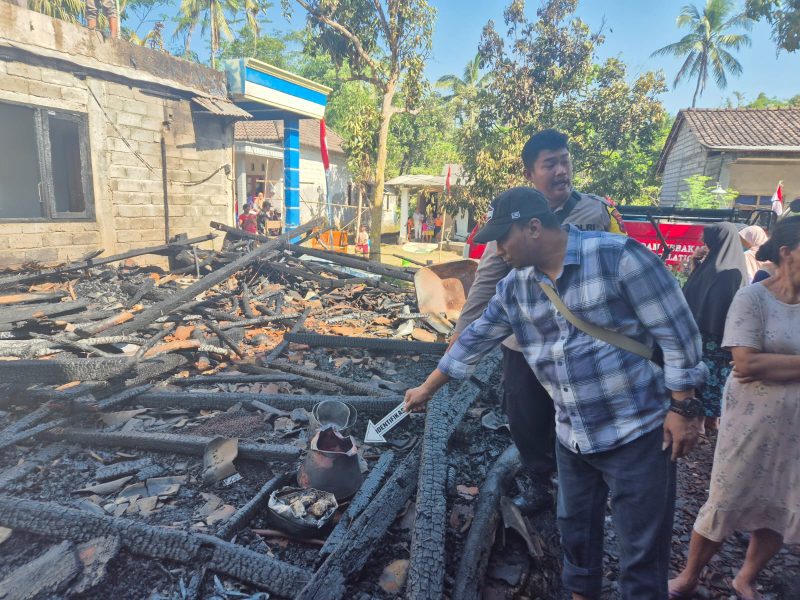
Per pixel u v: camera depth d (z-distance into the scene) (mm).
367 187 29125
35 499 2857
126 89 8836
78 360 3971
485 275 2732
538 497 3014
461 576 2338
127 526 2502
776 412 2146
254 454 3248
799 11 12172
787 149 15875
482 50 17625
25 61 7352
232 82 11391
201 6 30188
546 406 2826
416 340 6047
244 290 7379
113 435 3404
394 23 16328
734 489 2254
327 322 6680
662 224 8625
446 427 3381
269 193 21859
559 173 2684
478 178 16609
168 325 5645
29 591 2182
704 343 3574
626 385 1820
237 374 4734
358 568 2338
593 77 18766
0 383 3840
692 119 19047
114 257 8078
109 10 9250
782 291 2146
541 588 2453
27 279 6809
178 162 9969
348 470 2848
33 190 9844
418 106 17688
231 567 2348
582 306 1795
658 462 1816
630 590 1890
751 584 2482
